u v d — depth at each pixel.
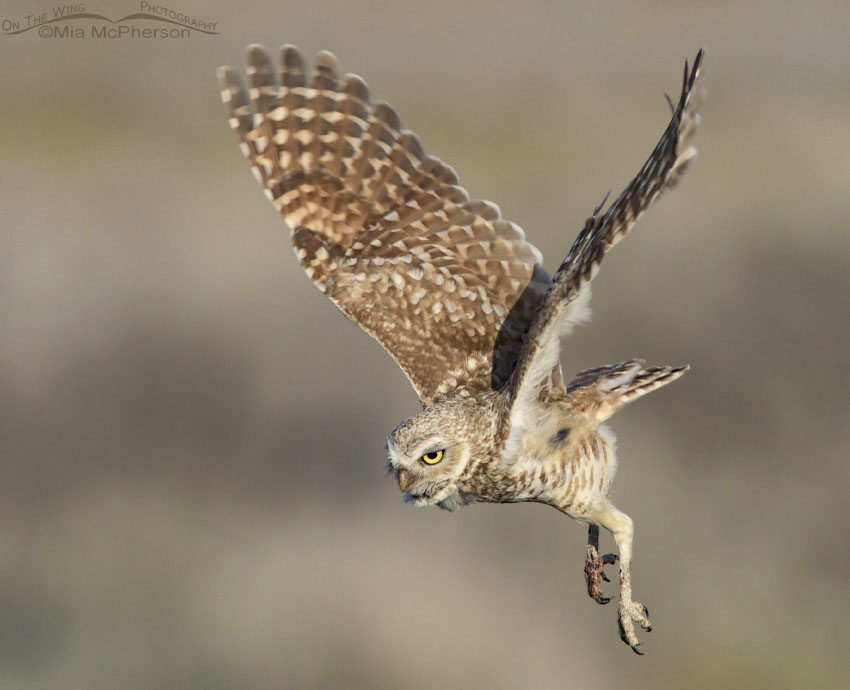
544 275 7.94
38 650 13.41
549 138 24.56
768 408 17.39
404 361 8.20
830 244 20.91
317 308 19.80
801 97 27.06
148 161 24.16
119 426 17.45
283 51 8.20
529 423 7.59
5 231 21.73
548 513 15.34
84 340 19.05
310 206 8.38
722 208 22.17
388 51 29.02
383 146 8.21
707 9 32.78
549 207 22.17
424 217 8.15
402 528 15.25
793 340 18.77
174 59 28.19
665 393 17.72
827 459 16.62
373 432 17.61
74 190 23.03
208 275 20.67
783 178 23.33
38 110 25.06
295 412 17.78
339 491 16.55
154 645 13.43
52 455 16.72
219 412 17.75
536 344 6.84
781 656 13.64
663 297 19.56
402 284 8.23
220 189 23.45
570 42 30.06
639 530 15.20
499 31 30.69
